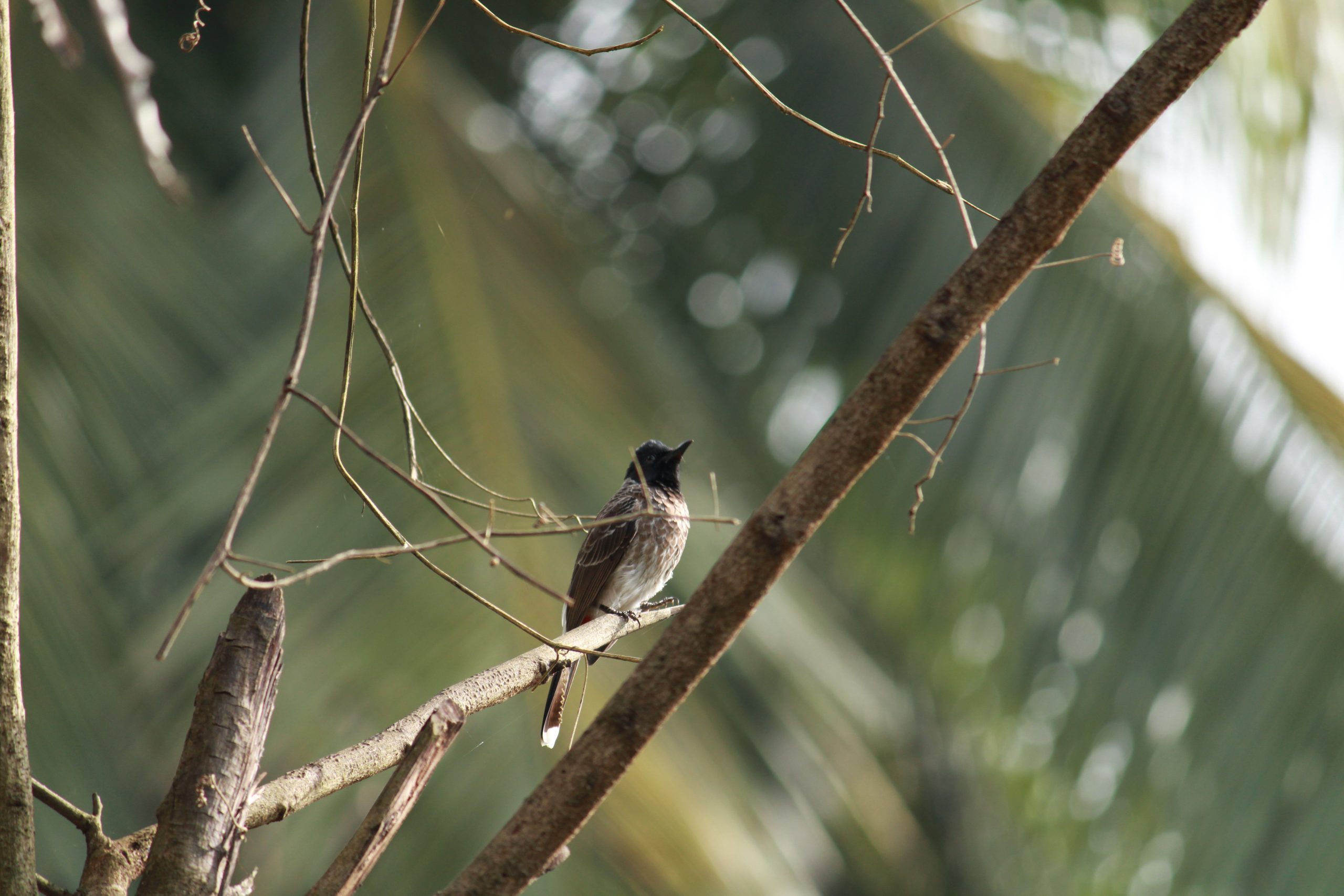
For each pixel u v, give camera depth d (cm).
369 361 1019
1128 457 1058
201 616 959
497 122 1495
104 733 903
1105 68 1215
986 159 1215
